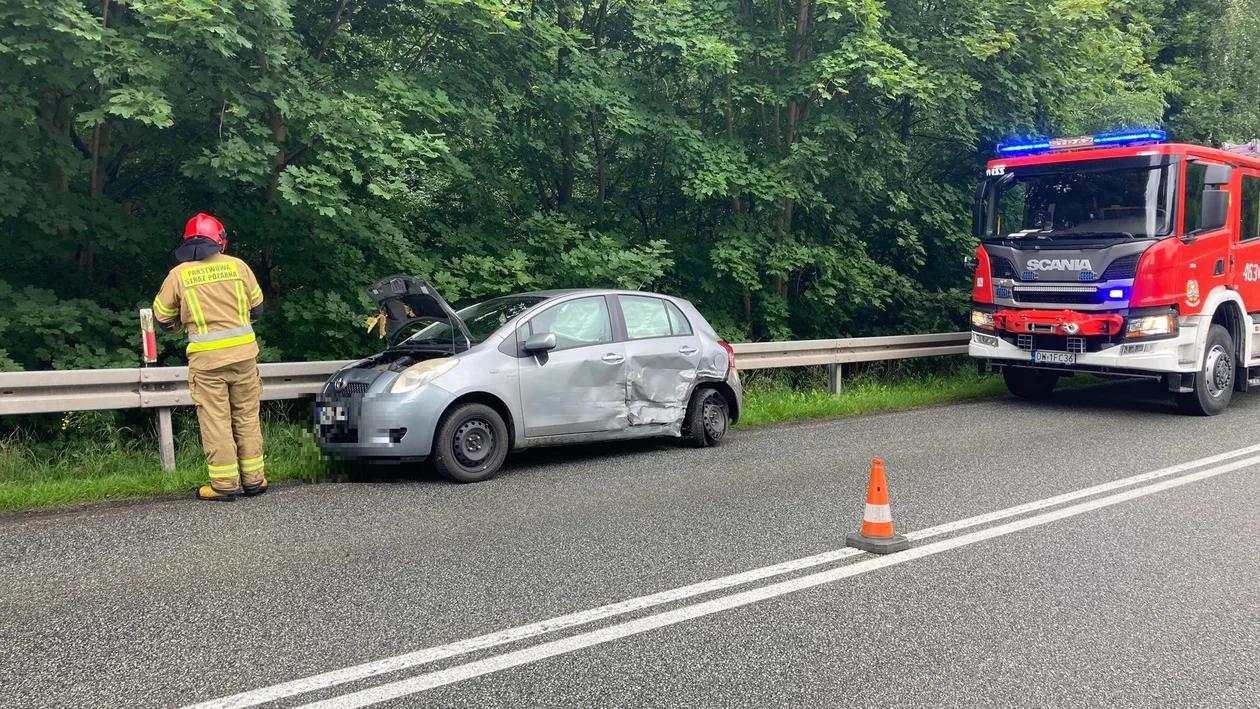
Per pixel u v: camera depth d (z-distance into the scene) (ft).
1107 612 14.62
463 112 38.04
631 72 45.98
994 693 11.76
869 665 12.57
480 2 35.42
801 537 18.75
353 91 35.32
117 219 33.32
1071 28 49.80
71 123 33.06
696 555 17.47
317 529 19.12
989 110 52.54
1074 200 37.35
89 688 11.55
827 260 48.21
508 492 22.72
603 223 47.91
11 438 26.27
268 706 11.14
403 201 40.70
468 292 38.17
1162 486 23.44
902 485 23.58
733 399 30.37
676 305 29.68
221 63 30.71
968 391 42.83
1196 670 12.49
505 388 24.77
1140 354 35.40
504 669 12.30
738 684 11.93
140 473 24.21
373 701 11.32
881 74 43.04
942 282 56.65
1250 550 17.97
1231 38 67.87
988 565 17.01
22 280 32.78
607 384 26.89
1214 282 36.86
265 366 26.30
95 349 31.48
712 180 43.65
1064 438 30.83
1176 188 35.17
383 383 23.56
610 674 12.19
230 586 15.47
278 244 35.96
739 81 46.32
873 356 42.06
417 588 15.47
